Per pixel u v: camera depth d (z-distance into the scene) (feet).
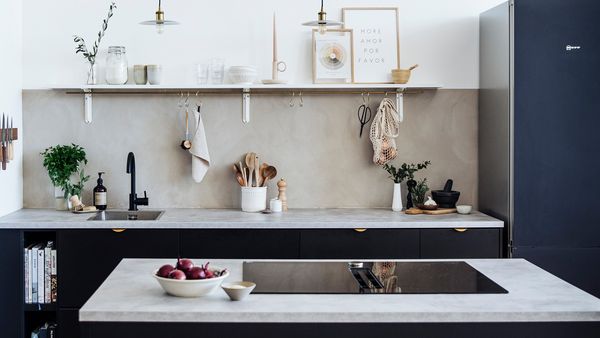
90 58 15.56
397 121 15.97
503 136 14.66
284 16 16.16
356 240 14.34
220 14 16.11
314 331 8.10
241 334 8.08
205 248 14.23
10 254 14.11
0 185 14.70
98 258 14.16
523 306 8.23
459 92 16.35
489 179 15.60
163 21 14.07
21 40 15.94
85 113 16.02
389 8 16.24
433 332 8.15
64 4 15.96
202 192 16.31
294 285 9.10
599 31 14.11
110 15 15.96
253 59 16.17
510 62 14.23
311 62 16.22
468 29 16.31
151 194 16.26
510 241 14.30
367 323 8.11
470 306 8.21
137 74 15.51
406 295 8.70
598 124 14.20
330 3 16.21
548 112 14.19
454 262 10.64
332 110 16.28
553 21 14.06
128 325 8.05
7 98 15.06
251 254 14.26
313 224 14.21
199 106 16.07
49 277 14.33
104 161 16.15
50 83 16.01
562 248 14.33
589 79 14.15
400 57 16.31
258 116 16.22
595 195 14.29
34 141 16.06
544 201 14.28
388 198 16.44
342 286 9.07
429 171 16.43
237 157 16.26
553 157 14.23
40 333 14.52
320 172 16.38
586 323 8.20
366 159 16.37
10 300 14.20
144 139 16.17
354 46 16.21
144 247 14.19
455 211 15.75
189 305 8.20
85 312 7.95
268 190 16.33
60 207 15.78
